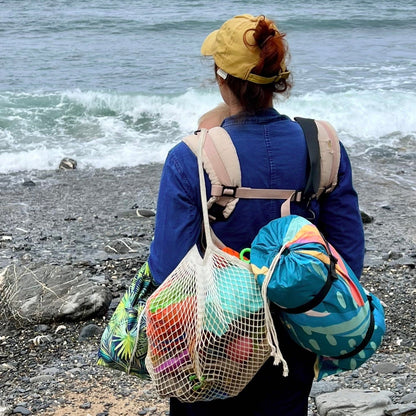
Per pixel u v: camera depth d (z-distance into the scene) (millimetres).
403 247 7496
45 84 16984
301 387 2316
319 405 4000
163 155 11547
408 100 14844
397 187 9891
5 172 10469
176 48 22484
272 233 2148
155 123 13508
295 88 16297
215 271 2113
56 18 28422
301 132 2277
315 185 2234
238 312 2068
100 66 19375
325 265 2053
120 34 25125
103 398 4324
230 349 2092
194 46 22969
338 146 2307
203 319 2066
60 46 22562
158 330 2127
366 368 4656
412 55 21500
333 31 26906
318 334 2078
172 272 2160
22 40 23672
